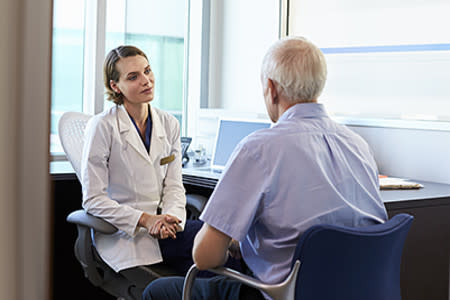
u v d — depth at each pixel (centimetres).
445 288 216
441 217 212
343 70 315
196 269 137
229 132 298
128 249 202
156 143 218
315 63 135
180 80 398
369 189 141
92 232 218
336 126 140
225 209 128
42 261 35
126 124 212
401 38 287
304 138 131
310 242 118
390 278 139
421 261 207
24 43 33
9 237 33
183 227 209
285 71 135
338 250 122
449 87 268
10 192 33
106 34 359
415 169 269
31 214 34
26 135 33
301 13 340
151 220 200
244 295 142
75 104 346
